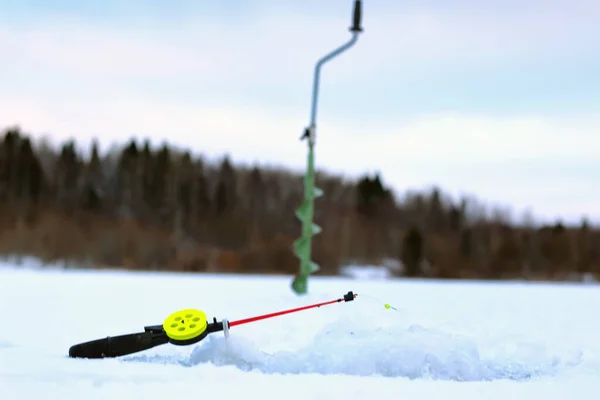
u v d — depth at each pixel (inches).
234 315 327.9
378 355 184.4
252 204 1856.5
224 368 183.0
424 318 329.4
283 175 1900.8
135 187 1889.8
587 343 274.2
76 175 1903.3
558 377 185.8
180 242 1667.1
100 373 173.2
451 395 154.3
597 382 177.2
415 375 180.5
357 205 1817.2
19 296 502.6
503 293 703.1
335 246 1690.5
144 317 343.6
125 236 1616.6
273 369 183.8
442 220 1763.0
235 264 1616.6
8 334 269.7
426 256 1704.0
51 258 1519.4
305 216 487.5
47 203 1824.6
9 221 1644.9
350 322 208.1
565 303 553.0
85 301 455.2
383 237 1738.4
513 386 168.6
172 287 645.3
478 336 261.9
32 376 167.8
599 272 1611.7
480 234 1732.3
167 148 1956.2
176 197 1889.8
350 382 166.2
